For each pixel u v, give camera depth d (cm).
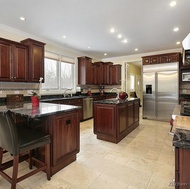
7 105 264
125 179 185
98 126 326
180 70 497
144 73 536
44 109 208
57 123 198
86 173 198
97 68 631
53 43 462
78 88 571
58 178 187
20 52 336
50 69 475
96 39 429
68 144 216
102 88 721
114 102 312
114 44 477
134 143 303
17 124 226
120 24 329
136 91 892
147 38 418
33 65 359
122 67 668
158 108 515
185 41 163
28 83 392
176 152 85
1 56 303
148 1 243
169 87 493
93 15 289
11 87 355
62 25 334
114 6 257
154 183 177
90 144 298
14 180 153
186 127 114
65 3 248
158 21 314
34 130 201
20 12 278
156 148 278
